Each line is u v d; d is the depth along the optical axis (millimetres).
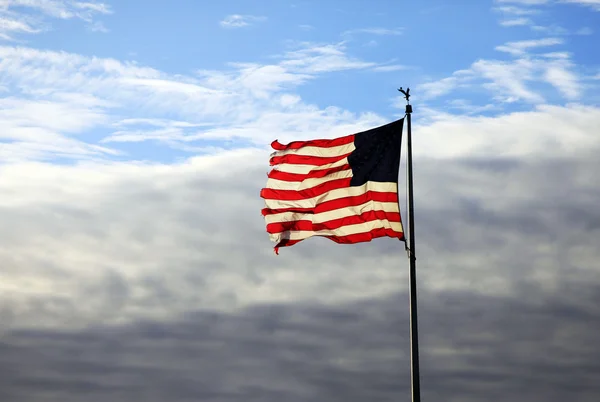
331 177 29406
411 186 27641
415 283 27016
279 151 30109
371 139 29500
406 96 28188
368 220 28844
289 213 29500
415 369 26234
